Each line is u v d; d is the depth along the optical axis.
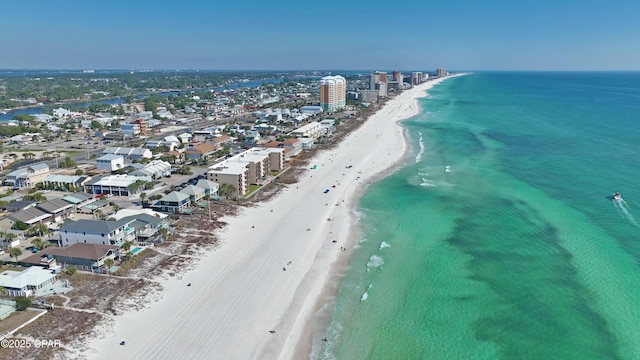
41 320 71.88
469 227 115.31
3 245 100.75
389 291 86.06
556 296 82.25
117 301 78.62
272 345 70.00
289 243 106.75
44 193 145.00
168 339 69.50
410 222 120.12
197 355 66.31
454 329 73.88
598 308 78.12
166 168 166.50
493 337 71.56
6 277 80.50
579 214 119.81
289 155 195.25
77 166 180.50
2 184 153.38
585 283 86.06
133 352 65.94
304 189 150.25
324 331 74.06
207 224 115.38
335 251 103.38
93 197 136.75
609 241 103.06
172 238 106.00
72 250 90.38
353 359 67.31
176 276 88.75
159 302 79.38
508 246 103.50
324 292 85.94
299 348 69.75
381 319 77.19
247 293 83.94
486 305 80.38
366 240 109.38
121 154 189.88
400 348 69.62
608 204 126.44
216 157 196.75
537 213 122.00
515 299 81.94
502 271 92.12
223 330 72.62
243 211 127.06
